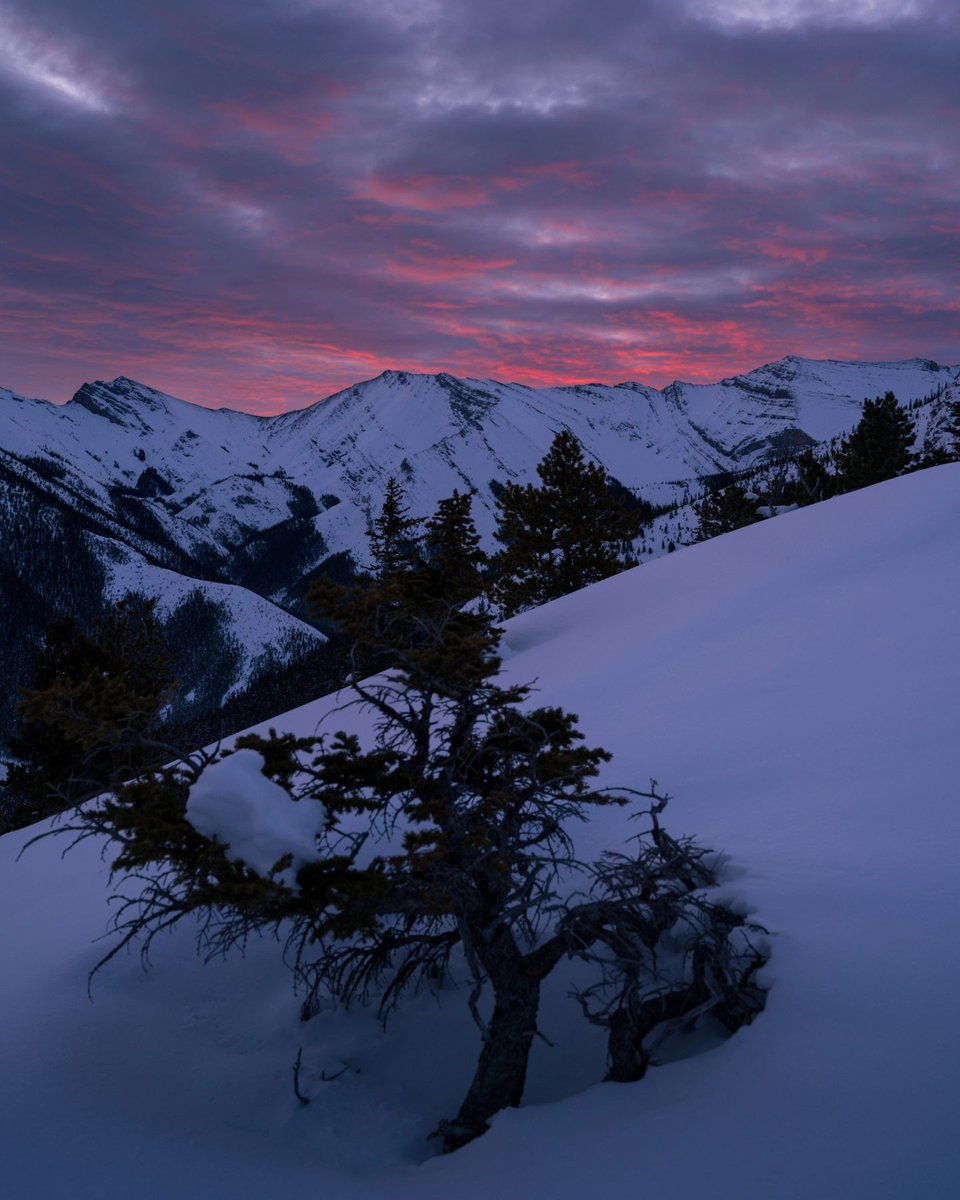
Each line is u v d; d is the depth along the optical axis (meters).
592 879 8.65
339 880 5.72
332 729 20.78
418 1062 7.02
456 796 6.89
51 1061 7.04
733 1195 4.15
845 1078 4.80
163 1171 5.21
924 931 6.09
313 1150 5.71
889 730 10.82
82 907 11.80
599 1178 4.57
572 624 27.83
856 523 26.48
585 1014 5.99
